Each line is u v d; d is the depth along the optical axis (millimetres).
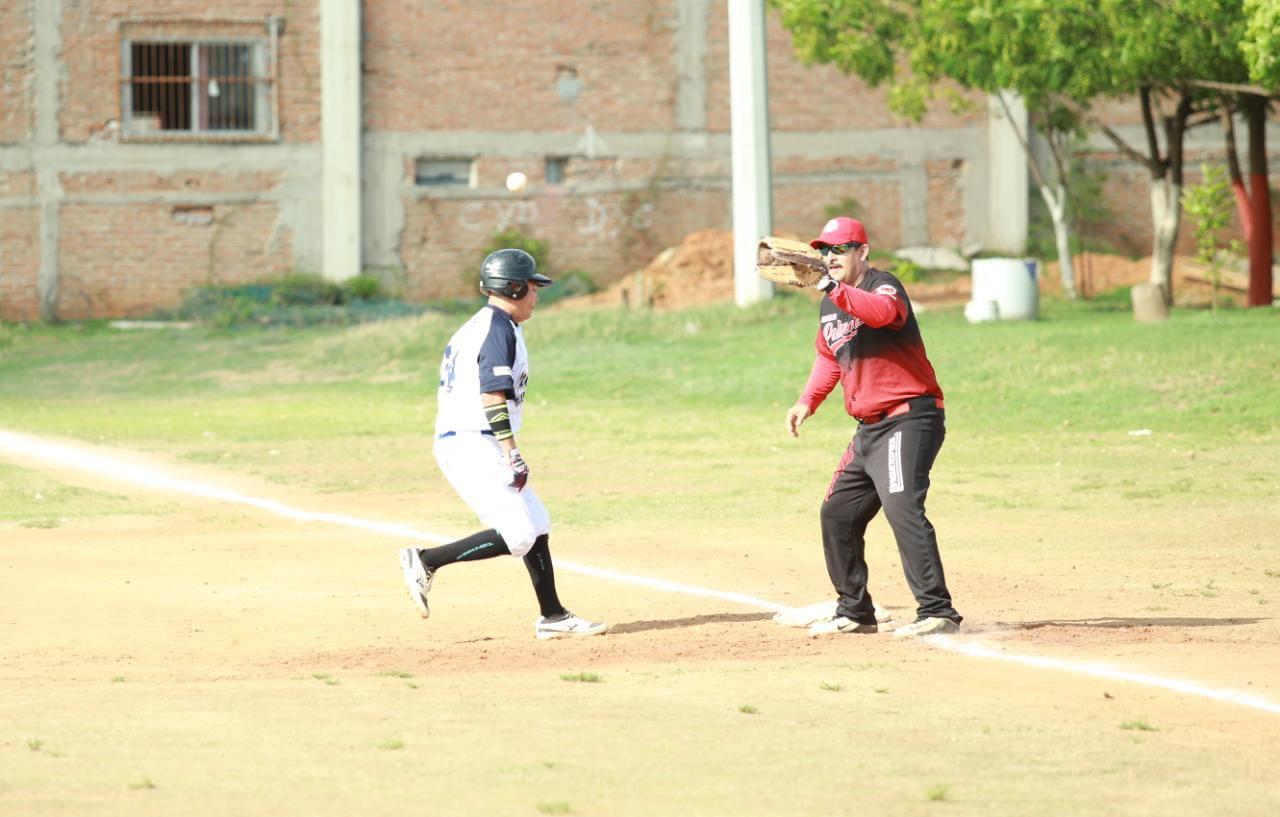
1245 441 39438
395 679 14727
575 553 25016
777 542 26156
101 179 89062
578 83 92875
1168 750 11688
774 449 41344
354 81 90125
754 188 70375
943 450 40000
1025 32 55875
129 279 89688
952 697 13742
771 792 10312
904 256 93000
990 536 26344
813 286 16734
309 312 84562
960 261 92750
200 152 89750
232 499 32938
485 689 14117
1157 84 66188
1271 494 30938
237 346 74250
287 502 32469
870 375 17266
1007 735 12172
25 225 88688
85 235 89188
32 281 88875
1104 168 96438
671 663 15797
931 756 11422
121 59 88812
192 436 45750
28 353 75875
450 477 17547
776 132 93750
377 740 11719
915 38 68750
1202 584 21266
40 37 88062
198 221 90062
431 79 91750
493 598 20703
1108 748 11734
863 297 16688
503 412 17125
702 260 87125
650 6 93062
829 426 46219
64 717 12508
